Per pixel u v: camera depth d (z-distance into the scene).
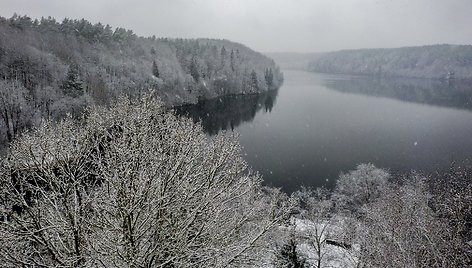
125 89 82.19
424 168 55.53
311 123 89.06
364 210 30.41
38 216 9.02
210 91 124.31
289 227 19.28
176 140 9.86
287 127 84.38
